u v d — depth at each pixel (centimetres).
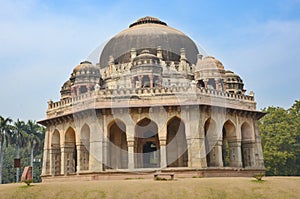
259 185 1853
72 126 3186
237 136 3228
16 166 2888
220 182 1902
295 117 5372
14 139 5675
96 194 1672
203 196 1655
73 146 3338
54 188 1797
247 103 3378
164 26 3425
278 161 4775
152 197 1630
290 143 5012
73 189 1766
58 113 3334
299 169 4984
